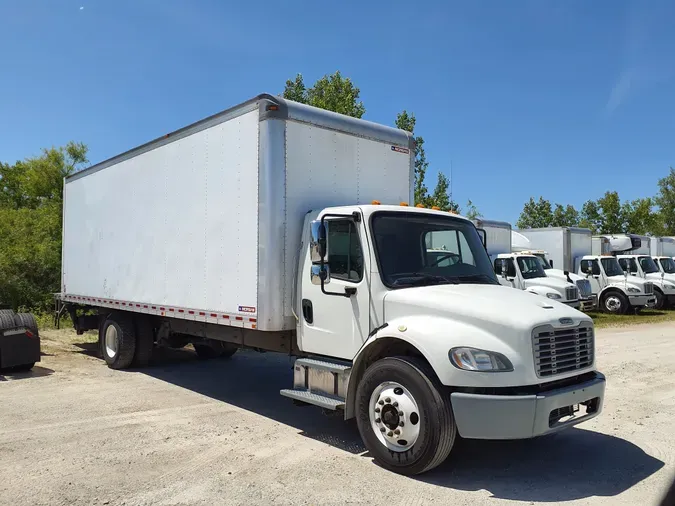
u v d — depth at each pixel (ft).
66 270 37.83
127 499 14.34
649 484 15.67
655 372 32.22
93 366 33.71
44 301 58.90
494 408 14.62
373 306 17.83
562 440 19.77
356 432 20.43
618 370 32.76
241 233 21.54
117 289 30.96
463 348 15.08
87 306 36.86
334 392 18.38
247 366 34.40
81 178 35.73
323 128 21.71
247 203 21.29
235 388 27.94
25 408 23.49
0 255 58.18
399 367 15.97
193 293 24.39
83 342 43.32
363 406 17.03
